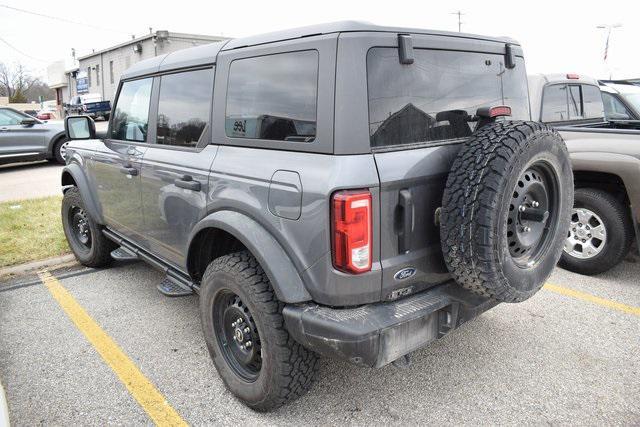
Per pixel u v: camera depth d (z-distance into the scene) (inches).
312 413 109.2
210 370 126.7
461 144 103.3
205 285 112.3
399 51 93.7
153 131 141.3
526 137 92.5
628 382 118.0
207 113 118.3
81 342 141.6
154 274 195.0
